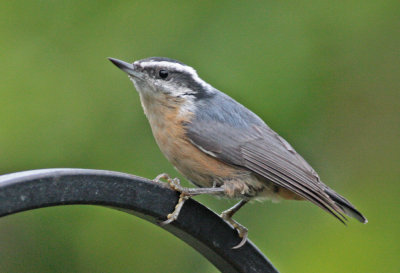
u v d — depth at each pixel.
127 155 10.71
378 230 10.91
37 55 11.05
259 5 11.72
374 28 11.86
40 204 5.34
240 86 11.16
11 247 10.62
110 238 10.76
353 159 11.55
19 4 11.31
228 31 11.48
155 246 10.88
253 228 10.82
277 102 11.20
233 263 6.77
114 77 11.06
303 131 11.25
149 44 11.32
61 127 10.69
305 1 11.79
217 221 6.69
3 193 5.14
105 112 10.88
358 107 11.71
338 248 10.67
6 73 10.87
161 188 6.35
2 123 10.53
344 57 11.80
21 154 10.50
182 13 11.54
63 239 10.71
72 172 5.55
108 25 11.36
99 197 5.77
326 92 11.46
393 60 11.81
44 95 10.79
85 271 10.71
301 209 10.99
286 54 11.44
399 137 11.61
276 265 10.57
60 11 11.35
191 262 10.88
